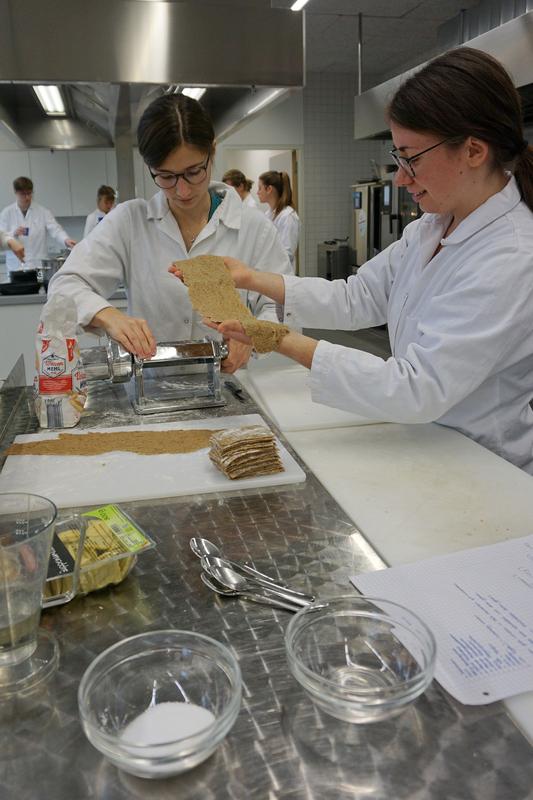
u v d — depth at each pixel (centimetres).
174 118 140
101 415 139
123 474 107
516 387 124
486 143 105
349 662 62
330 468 112
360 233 660
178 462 112
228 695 56
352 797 48
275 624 69
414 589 75
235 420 136
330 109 750
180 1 181
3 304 333
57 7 174
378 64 690
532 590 74
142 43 182
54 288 165
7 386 144
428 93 101
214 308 130
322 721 55
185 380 156
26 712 56
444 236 127
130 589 75
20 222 546
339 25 546
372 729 54
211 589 75
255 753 52
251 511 96
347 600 67
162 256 179
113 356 159
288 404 145
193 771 50
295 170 781
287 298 158
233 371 152
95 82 183
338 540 87
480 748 52
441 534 89
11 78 177
